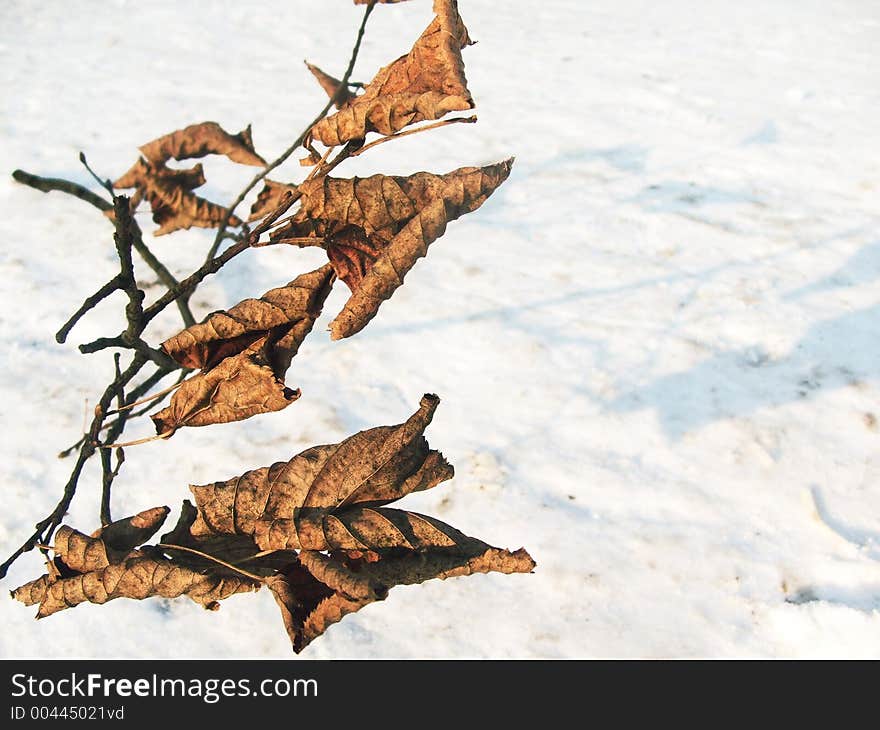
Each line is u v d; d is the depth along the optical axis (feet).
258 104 25.23
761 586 10.72
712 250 17.35
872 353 14.51
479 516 11.66
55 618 10.63
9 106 25.04
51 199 19.88
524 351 14.69
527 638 10.26
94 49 29.55
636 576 10.87
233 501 4.54
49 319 15.93
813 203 18.99
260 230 4.81
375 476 4.48
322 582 4.35
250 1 34.19
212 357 4.82
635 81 25.90
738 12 32.89
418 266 17.07
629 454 12.62
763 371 14.17
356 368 14.39
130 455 12.73
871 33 30.40
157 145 8.79
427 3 33.55
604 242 17.76
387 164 21.26
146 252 11.28
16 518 11.88
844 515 11.65
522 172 20.70
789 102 24.31
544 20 32.14
